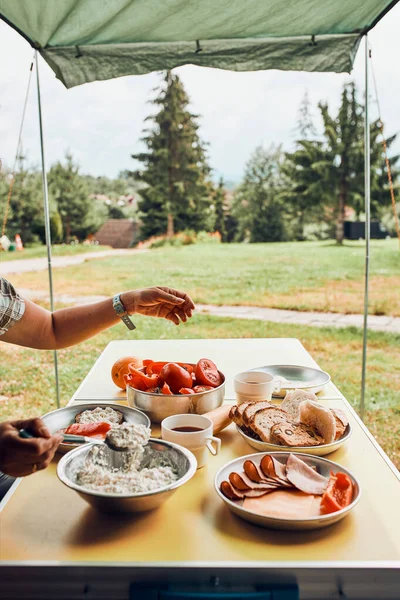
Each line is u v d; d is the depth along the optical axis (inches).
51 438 41.4
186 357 89.0
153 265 480.1
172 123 572.7
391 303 360.2
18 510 45.5
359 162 533.6
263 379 69.7
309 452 52.7
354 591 37.6
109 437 47.0
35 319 67.1
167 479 45.4
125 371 73.5
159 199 565.3
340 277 422.3
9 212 522.3
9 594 38.5
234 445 57.8
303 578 37.4
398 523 43.1
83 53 108.0
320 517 40.3
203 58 110.1
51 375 245.0
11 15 96.5
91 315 68.6
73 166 546.3
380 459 54.2
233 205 569.3
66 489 49.0
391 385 224.5
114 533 41.9
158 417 61.1
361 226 533.6
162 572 37.4
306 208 548.1
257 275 439.5
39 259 504.4
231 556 38.7
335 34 106.3
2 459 40.6
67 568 37.8
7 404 209.5
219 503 46.3
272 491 45.7
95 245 557.3
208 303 376.8
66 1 93.0
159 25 101.5
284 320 336.2
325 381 73.9
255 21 100.8
